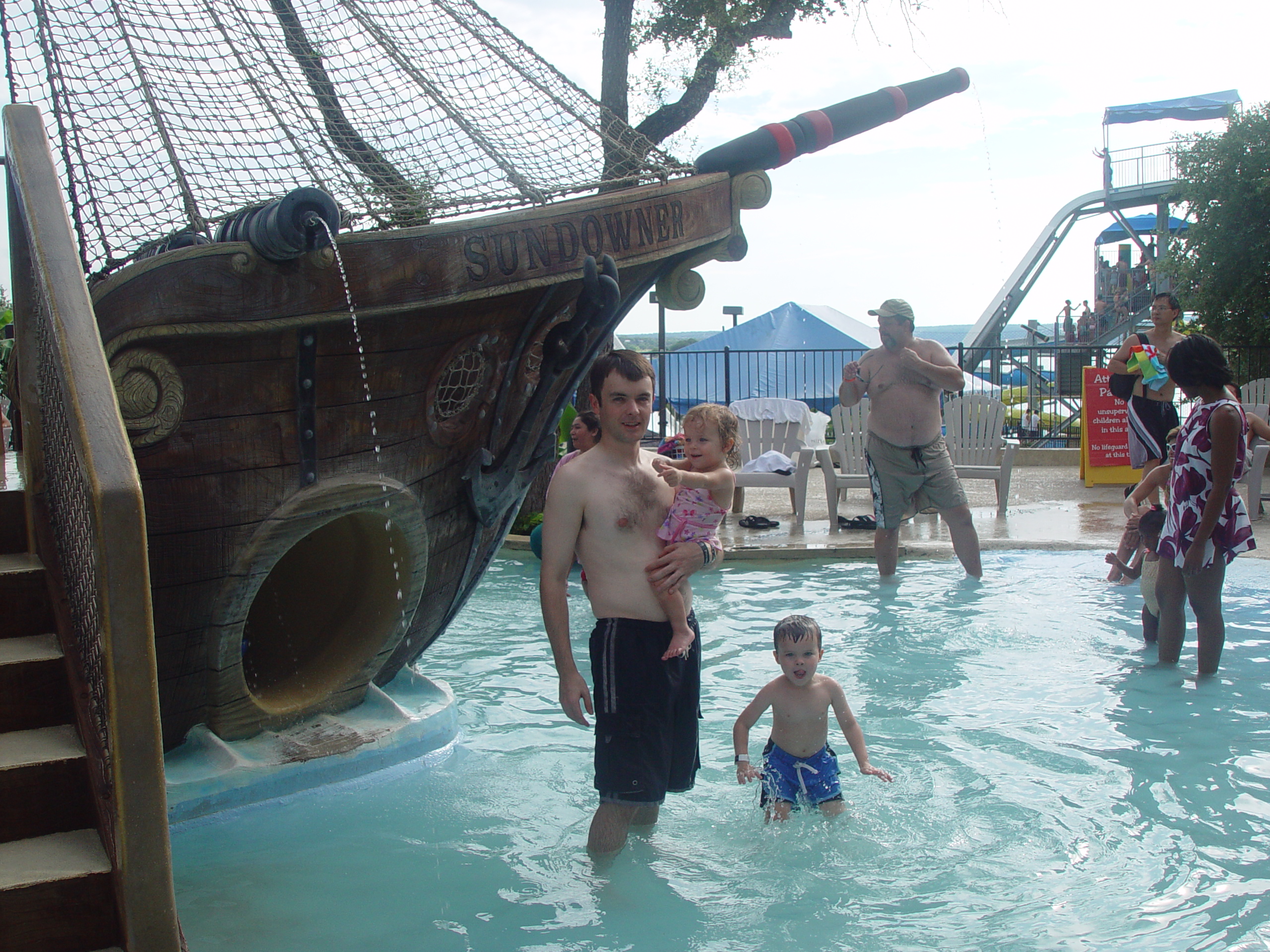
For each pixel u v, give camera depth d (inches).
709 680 231.0
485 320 173.3
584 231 176.4
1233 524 214.4
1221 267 768.9
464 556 200.8
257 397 153.6
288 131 173.0
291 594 204.2
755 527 419.2
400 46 194.2
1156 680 220.1
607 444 145.6
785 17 465.1
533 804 166.4
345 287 150.4
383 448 171.8
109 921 105.5
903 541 380.5
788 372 752.3
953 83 221.8
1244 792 161.0
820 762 158.6
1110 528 399.5
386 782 176.1
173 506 150.9
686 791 167.0
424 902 133.6
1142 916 123.6
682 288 205.3
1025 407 789.9
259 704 176.9
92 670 107.9
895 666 234.5
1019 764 175.0
